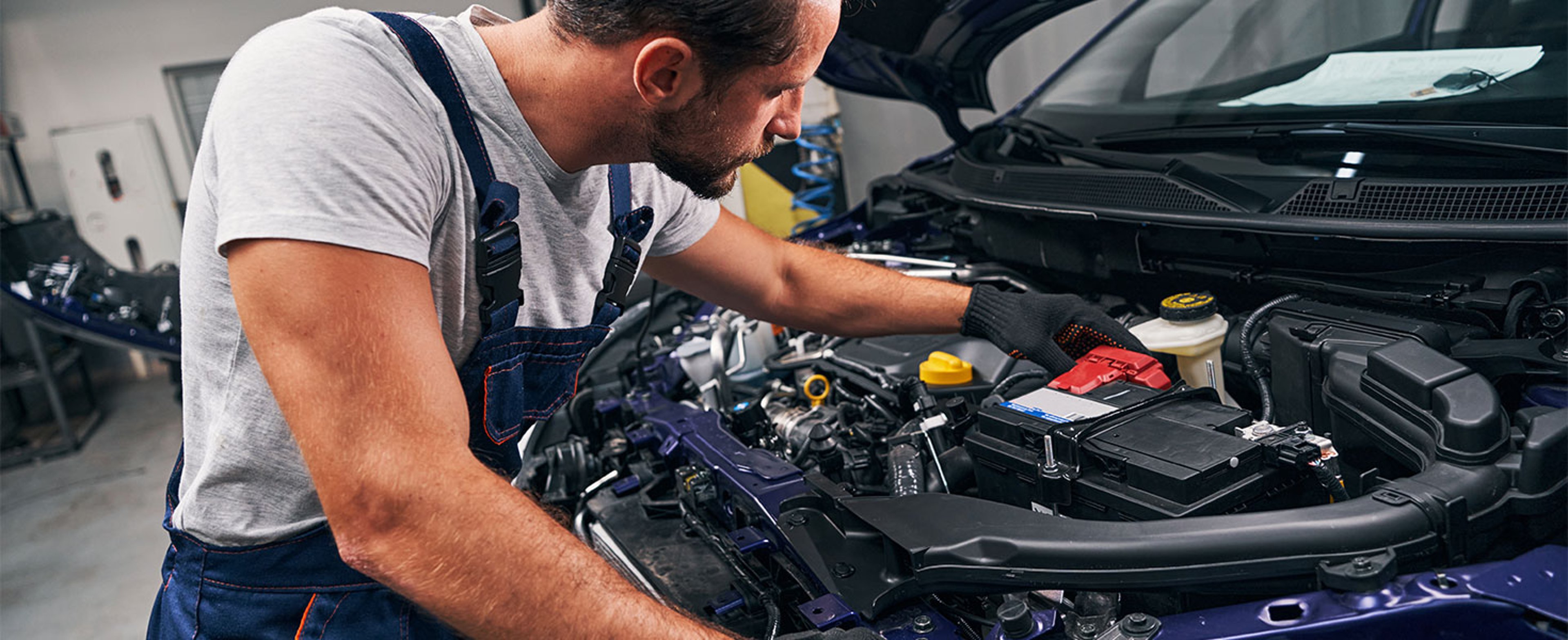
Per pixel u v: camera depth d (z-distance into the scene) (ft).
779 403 5.30
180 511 2.91
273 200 2.12
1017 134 6.33
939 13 5.51
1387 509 2.65
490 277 2.72
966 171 6.18
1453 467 2.76
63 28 19.04
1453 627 2.45
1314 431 3.70
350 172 2.19
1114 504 3.13
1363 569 2.52
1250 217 4.14
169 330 12.98
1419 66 4.58
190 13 19.42
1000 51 6.31
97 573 10.94
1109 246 4.92
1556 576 2.46
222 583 2.86
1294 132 4.57
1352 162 4.25
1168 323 4.07
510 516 2.22
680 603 3.85
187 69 19.80
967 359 4.73
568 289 3.12
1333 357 3.49
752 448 4.60
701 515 4.39
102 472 14.35
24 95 19.24
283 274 2.10
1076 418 3.42
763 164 18.66
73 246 14.76
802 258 4.12
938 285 4.17
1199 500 2.94
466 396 2.91
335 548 2.82
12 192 18.02
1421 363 3.06
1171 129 5.29
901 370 4.81
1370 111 4.49
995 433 3.65
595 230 3.11
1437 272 3.78
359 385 2.12
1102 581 2.79
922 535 3.13
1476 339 3.52
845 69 6.57
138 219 19.83
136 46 19.38
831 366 5.20
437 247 2.65
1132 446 3.20
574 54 2.49
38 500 13.46
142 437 15.83
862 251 6.46
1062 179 5.24
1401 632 2.48
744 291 4.01
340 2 9.42
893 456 3.94
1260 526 2.69
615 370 6.50
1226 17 5.77
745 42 2.28
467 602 2.18
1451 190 3.71
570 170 2.82
